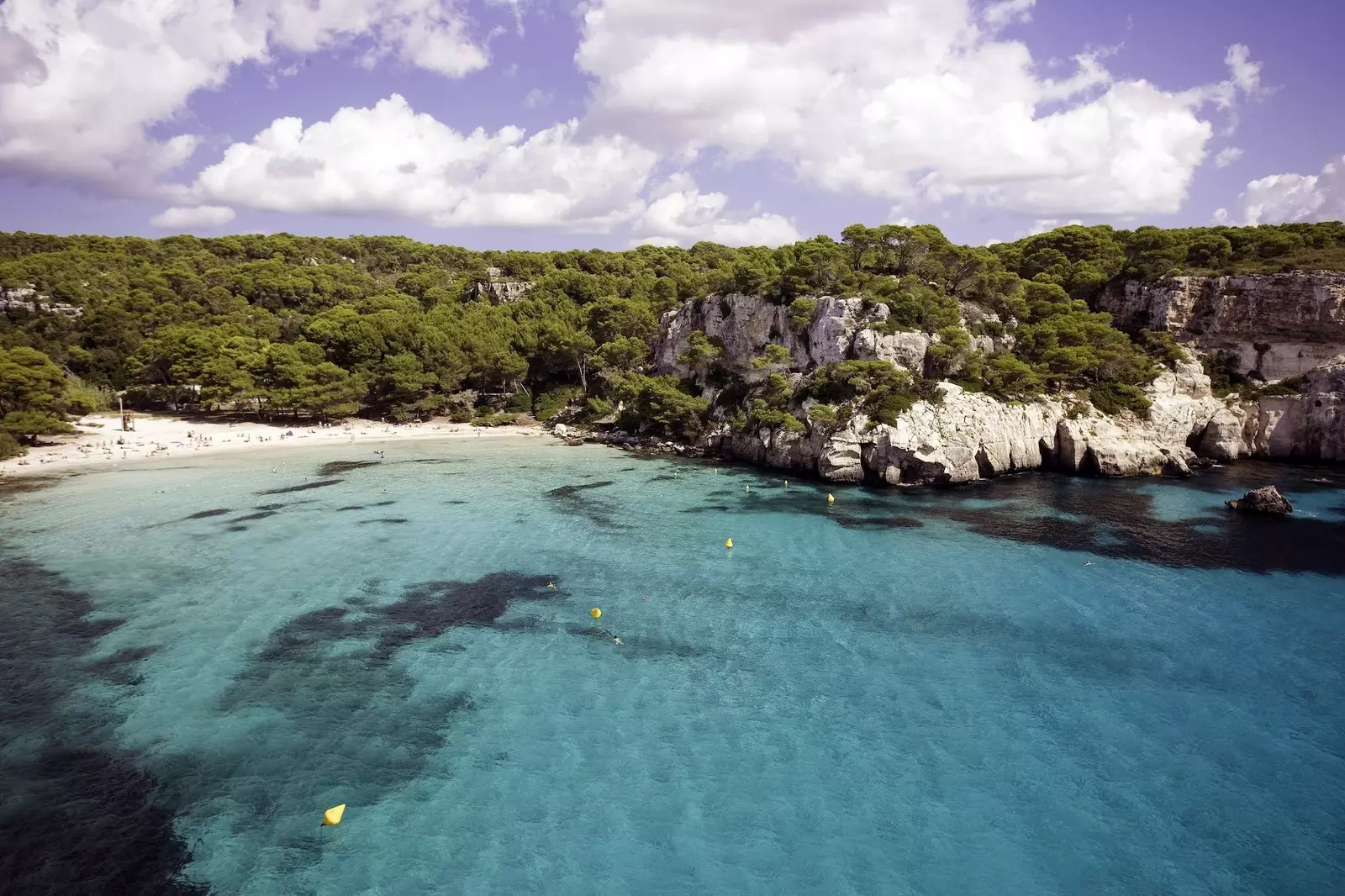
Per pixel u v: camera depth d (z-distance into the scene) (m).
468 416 122.50
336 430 113.44
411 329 125.00
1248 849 27.62
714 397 106.06
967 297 103.75
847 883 26.06
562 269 180.62
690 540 62.22
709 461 96.62
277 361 115.88
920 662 41.50
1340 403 92.50
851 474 83.62
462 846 27.59
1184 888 25.84
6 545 59.09
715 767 32.34
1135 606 48.69
